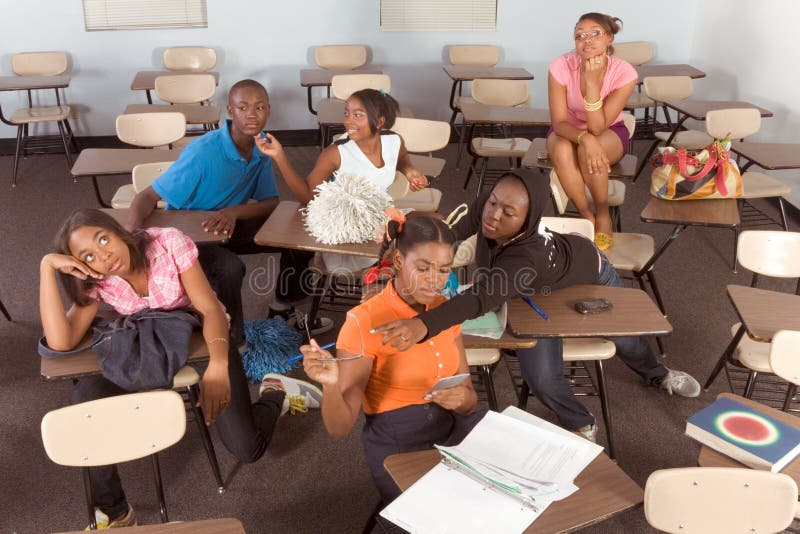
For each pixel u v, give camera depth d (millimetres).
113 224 2287
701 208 3742
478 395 3256
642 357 3201
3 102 6559
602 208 3898
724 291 4316
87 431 2002
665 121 7504
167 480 2793
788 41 5691
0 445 2971
